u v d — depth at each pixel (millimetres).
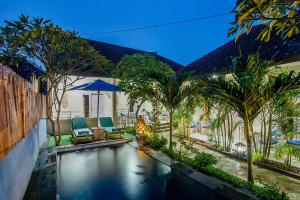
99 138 10289
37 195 4434
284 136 6188
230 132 8055
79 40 8562
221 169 6211
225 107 6199
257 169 6375
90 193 4961
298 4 2287
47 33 7727
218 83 4656
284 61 6723
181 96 7504
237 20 2275
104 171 6371
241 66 4609
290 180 5523
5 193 3260
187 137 10453
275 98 4957
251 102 4555
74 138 9656
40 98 8211
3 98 3008
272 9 2439
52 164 6504
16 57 8195
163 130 13367
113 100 15547
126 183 5500
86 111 15203
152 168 6609
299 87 4125
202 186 5238
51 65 8688
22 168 4477
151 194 4895
